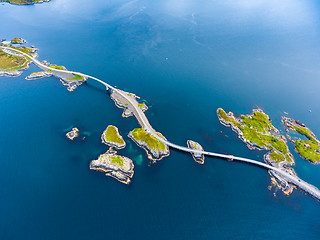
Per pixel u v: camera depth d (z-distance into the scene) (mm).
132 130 167750
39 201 117250
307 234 112125
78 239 101812
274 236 110188
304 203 127938
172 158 149125
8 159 140750
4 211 112125
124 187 127125
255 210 121688
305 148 164500
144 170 138500
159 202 120875
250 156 156500
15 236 102125
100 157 140500
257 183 137375
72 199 118875
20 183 126375
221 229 111125
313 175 146875
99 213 113062
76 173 133500
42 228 105438
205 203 122812
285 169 147500
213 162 149125
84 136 161000
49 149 149375
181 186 130875
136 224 109812
